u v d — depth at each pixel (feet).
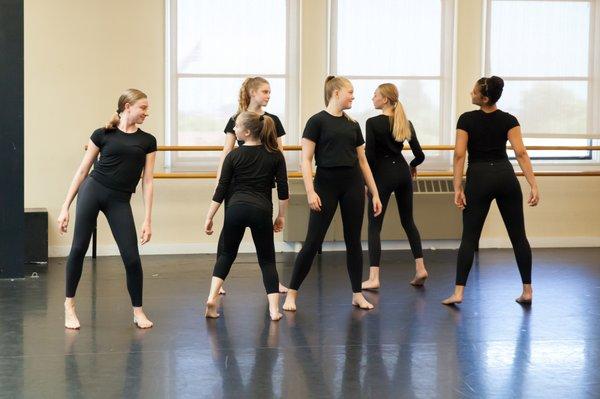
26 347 16.48
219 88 29.22
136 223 29.12
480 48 30.42
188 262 27.30
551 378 14.55
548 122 30.78
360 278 20.31
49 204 28.58
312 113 29.76
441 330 18.02
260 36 29.37
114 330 17.90
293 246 29.68
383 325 18.45
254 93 20.27
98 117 28.68
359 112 30.04
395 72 30.17
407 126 22.27
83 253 17.99
